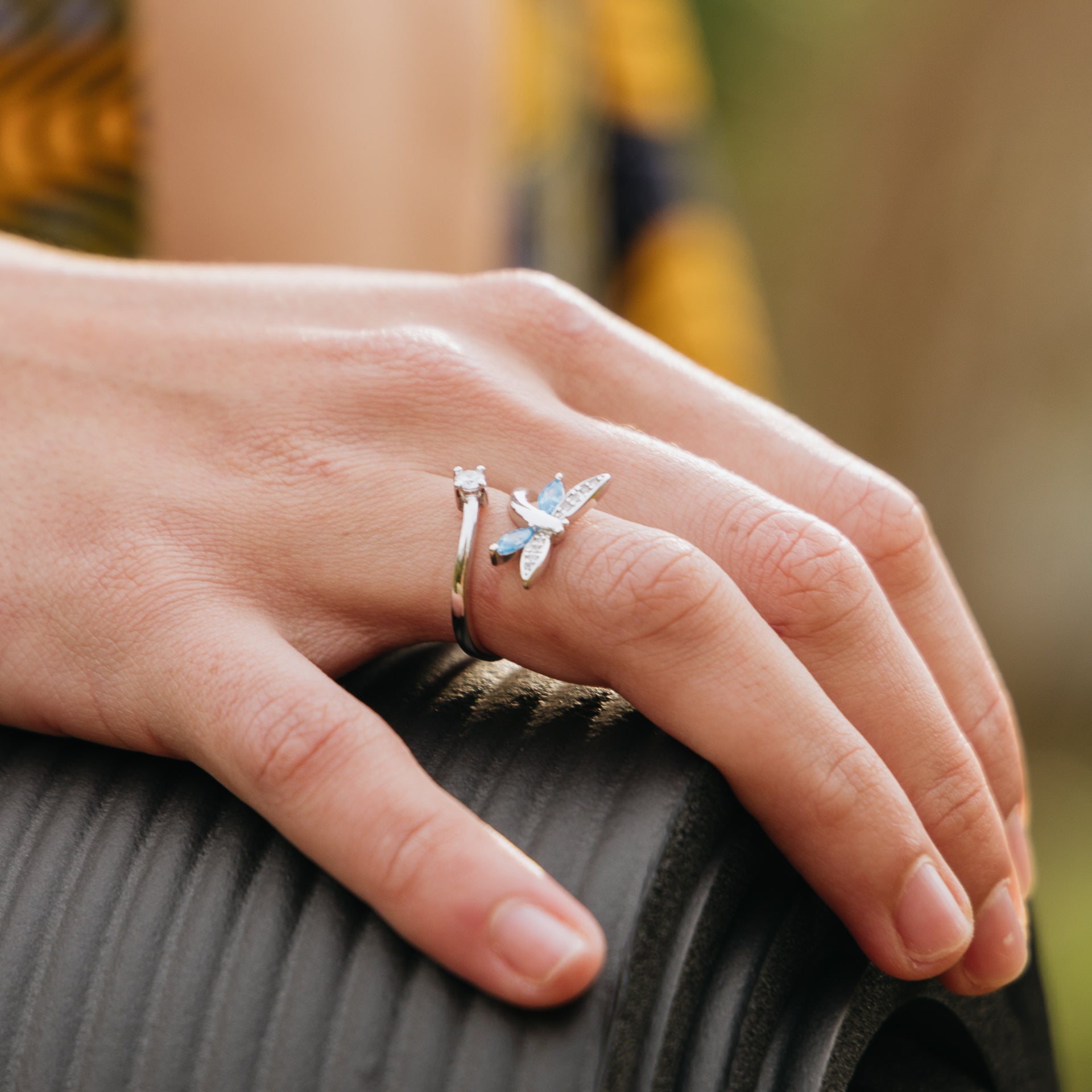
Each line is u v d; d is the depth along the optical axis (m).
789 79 2.26
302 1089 0.29
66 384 0.34
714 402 0.35
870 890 0.31
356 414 0.34
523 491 0.32
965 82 2.10
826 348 2.31
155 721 0.32
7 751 0.33
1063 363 2.13
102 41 0.42
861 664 0.32
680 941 0.30
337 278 0.36
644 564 0.31
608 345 0.35
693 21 2.13
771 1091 0.30
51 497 0.33
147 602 0.32
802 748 0.31
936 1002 0.33
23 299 0.36
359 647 0.33
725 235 0.78
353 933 0.30
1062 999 1.26
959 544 2.23
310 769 0.30
